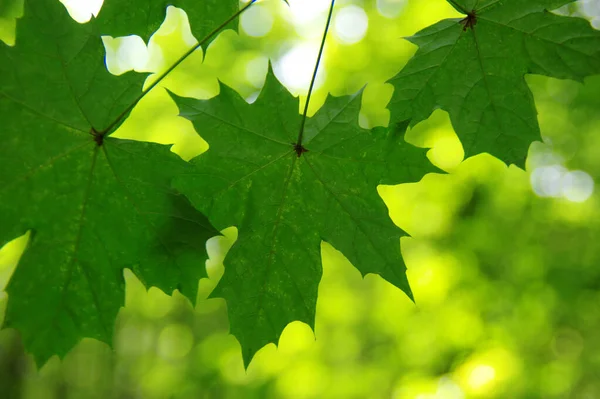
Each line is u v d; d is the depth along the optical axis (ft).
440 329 5.16
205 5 2.26
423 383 4.75
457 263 5.44
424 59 2.26
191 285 2.19
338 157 2.21
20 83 2.12
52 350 2.15
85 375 10.67
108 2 2.25
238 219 2.20
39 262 2.16
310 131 2.21
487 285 5.48
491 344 5.03
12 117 2.13
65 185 2.17
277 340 2.21
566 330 5.98
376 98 5.71
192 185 2.18
